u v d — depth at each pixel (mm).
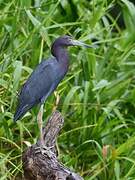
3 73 10508
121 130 11297
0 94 10633
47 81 9500
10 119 10578
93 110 11180
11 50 10898
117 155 10211
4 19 11133
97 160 10750
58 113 9078
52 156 8547
